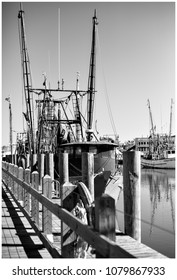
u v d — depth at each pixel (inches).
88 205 222.4
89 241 156.3
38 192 291.6
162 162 3006.9
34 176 412.8
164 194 1375.5
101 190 516.1
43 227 286.7
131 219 261.0
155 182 1904.5
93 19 949.8
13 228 350.0
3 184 813.9
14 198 528.7
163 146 3385.8
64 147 713.6
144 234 609.9
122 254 122.7
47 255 258.8
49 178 304.5
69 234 210.2
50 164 629.0
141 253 223.1
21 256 256.2
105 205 152.4
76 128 985.5
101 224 150.9
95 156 674.8
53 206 227.1
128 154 263.3
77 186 216.2
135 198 261.0
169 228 677.9
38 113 1061.8
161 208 1007.0
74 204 214.1
